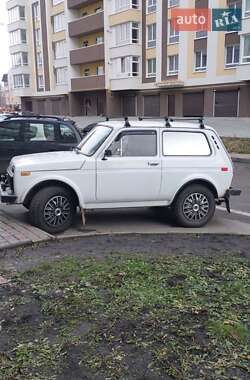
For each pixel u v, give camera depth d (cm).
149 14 3947
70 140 1071
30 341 330
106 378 287
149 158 684
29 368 297
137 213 799
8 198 649
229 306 388
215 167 715
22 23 5806
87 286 429
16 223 673
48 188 649
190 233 668
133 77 4125
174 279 451
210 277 460
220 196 729
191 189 706
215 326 347
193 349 318
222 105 3425
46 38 5319
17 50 5906
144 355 312
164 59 3841
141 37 4059
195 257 532
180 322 357
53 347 322
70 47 4847
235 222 759
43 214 646
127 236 639
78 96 4959
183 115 3775
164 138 700
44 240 592
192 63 3594
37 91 5797
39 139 1049
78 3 4625
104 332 342
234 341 329
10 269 486
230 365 300
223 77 3362
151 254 546
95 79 4472
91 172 660
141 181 682
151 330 345
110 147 670
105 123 738
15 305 391
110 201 680
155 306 386
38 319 365
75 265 489
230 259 527
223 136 2580
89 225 707
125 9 4012
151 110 4112
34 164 643
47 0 5150
